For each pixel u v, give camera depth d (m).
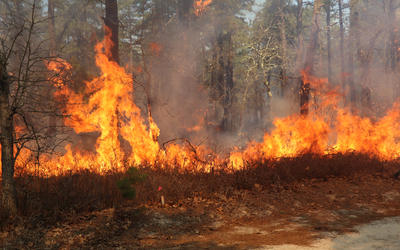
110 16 15.55
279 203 8.59
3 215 6.33
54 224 6.43
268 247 5.85
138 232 6.50
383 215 8.07
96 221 6.68
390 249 5.68
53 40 22.42
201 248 5.83
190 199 8.27
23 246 5.61
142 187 7.99
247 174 9.96
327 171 11.10
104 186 7.85
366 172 11.80
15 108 6.79
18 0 27.12
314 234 6.58
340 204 8.78
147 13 30.72
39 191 7.40
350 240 6.20
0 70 6.67
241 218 7.57
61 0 32.72
